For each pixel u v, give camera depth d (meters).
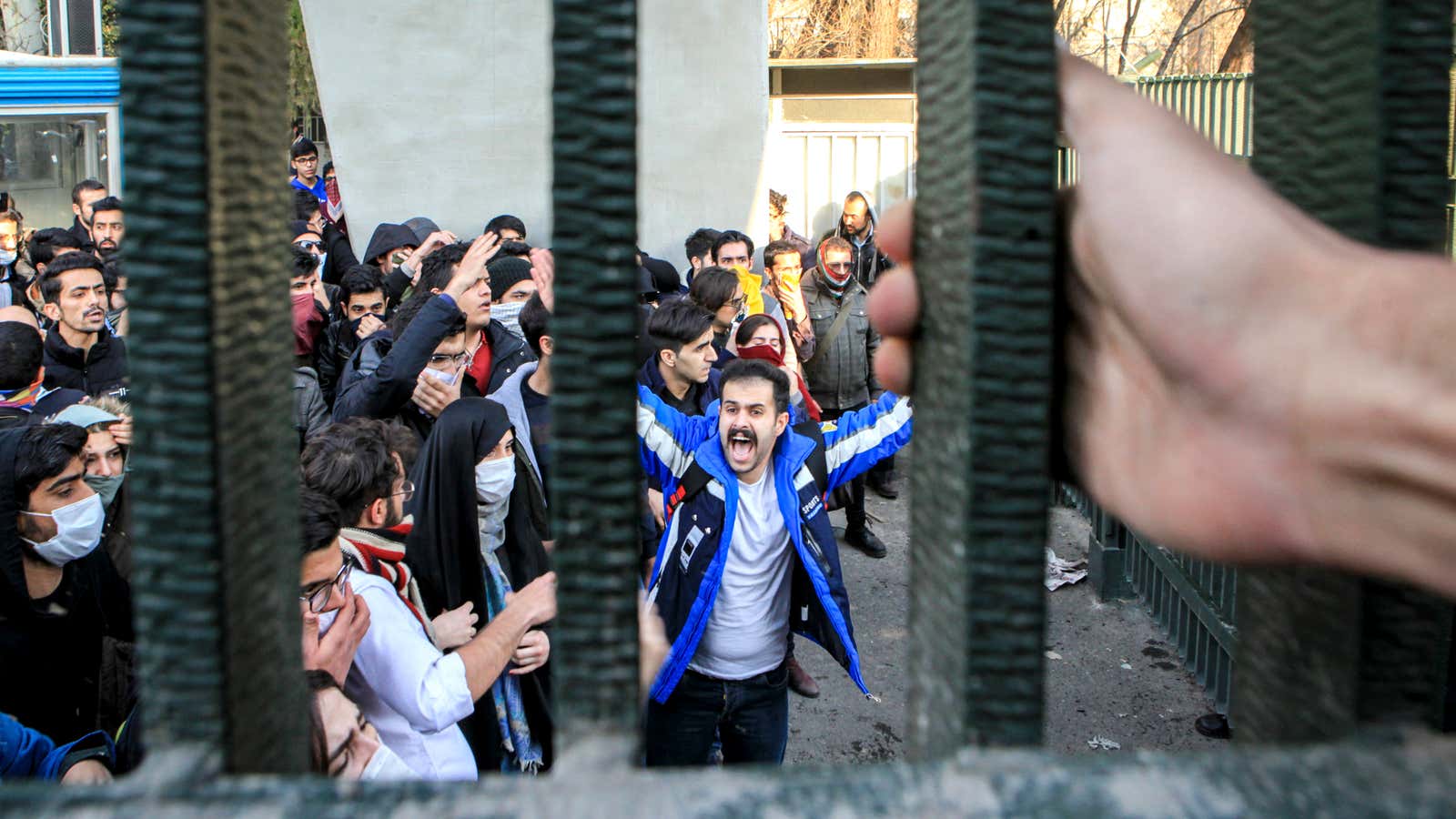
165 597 0.54
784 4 21.22
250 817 0.52
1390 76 0.64
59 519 2.65
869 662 5.55
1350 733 0.63
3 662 2.65
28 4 13.92
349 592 2.35
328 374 5.95
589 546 0.55
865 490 8.16
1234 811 0.53
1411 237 0.65
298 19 18.67
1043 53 0.54
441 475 3.02
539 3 8.10
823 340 7.57
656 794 0.53
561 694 0.56
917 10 0.65
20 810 0.52
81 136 10.45
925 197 0.65
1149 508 0.71
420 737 2.59
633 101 0.53
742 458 3.62
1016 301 0.55
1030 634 0.57
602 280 0.54
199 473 0.54
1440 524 0.56
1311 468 0.61
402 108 8.20
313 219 9.78
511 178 8.37
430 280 4.79
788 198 12.42
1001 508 0.56
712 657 3.73
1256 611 0.74
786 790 0.53
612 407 0.54
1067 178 5.84
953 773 0.54
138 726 2.36
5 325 3.99
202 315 0.53
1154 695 5.12
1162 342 0.65
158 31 0.51
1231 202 0.63
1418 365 0.57
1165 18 24.41
